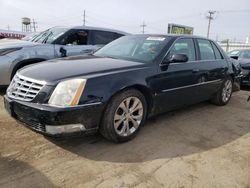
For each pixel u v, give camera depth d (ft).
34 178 8.11
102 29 22.75
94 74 9.97
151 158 9.71
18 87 10.11
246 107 17.93
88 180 8.15
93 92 9.46
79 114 9.15
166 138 11.62
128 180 8.24
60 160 9.27
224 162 9.69
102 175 8.45
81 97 9.21
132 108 10.98
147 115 12.07
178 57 12.23
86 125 9.45
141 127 11.76
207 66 15.12
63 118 8.89
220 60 16.81
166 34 14.29
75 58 12.97
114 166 9.03
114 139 10.50
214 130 13.00
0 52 16.53
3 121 12.58
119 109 10.52
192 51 14.44
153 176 8.52
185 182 8.28
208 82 15.44
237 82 19.11
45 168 8.70
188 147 10.82
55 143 10.53
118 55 13.51
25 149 9.93
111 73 10.25
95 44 21.76
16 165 8.78
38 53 17.94
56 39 19.67
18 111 9.68
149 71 11.48
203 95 15.48
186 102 14.14
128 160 9.48
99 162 9.25
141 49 13.26
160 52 12.50
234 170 9.15
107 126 10.11
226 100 18.02
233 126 13.76
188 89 13.79
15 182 7.86
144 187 7.93
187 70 13.46
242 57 29.96
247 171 9.12
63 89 9.17
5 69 16.55
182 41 13.91
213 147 10.95
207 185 8.18
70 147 10.28
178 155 10.05
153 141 11.22
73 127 9.17
